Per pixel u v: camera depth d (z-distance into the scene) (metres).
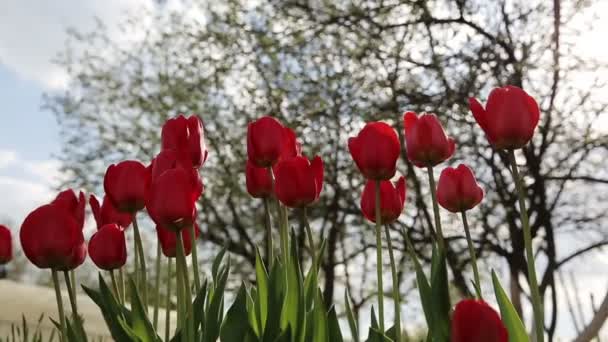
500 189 7.89
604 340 3.99
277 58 10.59
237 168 11.27
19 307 5.56
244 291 1.79
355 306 9.59
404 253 8.72
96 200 2.09
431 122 1.61
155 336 1.70
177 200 1.49
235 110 11.41
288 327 1.64
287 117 10.29
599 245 7.43
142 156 12.91
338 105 9.27
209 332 1.78
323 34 9.62
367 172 1.63
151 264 8.73
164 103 12.01
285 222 1.91
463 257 8.52
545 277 7.20
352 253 10.06
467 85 7.94
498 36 8.12
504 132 1.46
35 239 1.52
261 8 10.51
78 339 1.67
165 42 12.58
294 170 1.73
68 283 1.65
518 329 1.40
